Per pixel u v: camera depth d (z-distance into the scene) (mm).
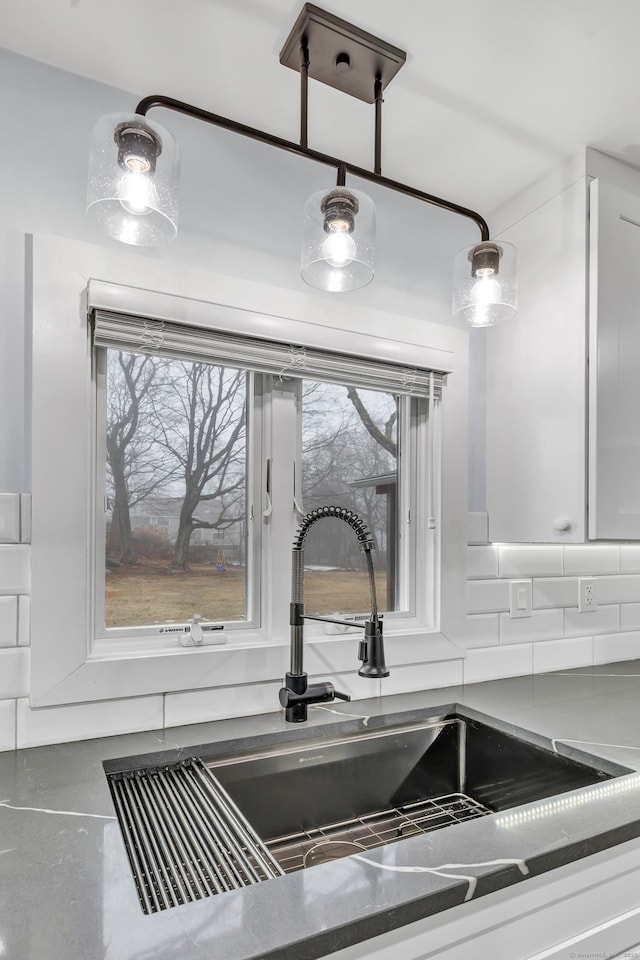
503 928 763
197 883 744
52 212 1224
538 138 1459
